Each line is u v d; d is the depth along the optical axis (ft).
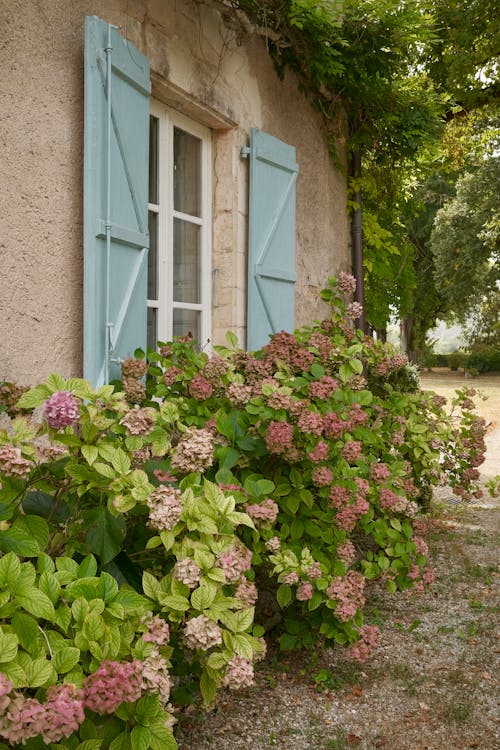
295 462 10.51
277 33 16.70
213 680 7.07
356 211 22.45
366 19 18.06
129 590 6.54
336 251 21.62
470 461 17.21
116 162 12.01
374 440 11.88
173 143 15.31
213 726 9.42
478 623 13.32
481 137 31.17
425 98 22.09
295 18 15.83
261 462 10.99
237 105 16.51
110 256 11.85
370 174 23.50
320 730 9.46
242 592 7.60
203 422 10.85
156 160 14.67
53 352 11.19
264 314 17.03
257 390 10.89
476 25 22.74
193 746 8.95
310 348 12.64
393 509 11.37
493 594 14.93
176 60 14.24
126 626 6.18
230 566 6.82
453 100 25.03
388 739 9.30
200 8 15.01
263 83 17.67
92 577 6.16
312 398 11.46
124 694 5.29
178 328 15.57
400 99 21.42
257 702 10.12
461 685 10.89
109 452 6.89
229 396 10.59
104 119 11.73
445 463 17.42
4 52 10.25
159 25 13.74
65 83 11.39
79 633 5.70
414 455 16.01
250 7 15.23
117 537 7.12
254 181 16.63
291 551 10.16
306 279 19.81
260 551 10.09
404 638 12.64
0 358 10.26
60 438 6.87
